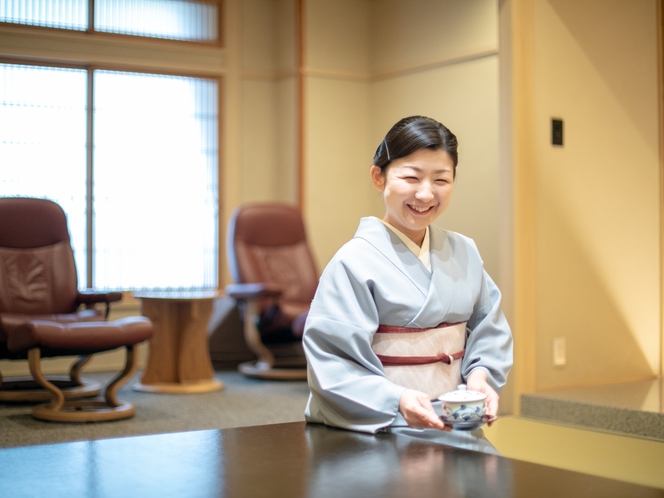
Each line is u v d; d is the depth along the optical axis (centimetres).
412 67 489
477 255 131
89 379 456
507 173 323
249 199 545
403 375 121
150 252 523
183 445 96
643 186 360
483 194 434
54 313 392
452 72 460
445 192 119
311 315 120
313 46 521
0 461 88
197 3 532
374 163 125
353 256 121
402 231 126
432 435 110
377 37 524
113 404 343
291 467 86
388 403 107
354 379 112
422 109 483
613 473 169
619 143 352
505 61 324
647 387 331
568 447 176
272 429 108
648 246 362
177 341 420
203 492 76
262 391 411
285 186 539
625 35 355
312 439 101
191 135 533
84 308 498
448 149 119
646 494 76
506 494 76
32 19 489
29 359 322
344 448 96
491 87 436
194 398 387
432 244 126
